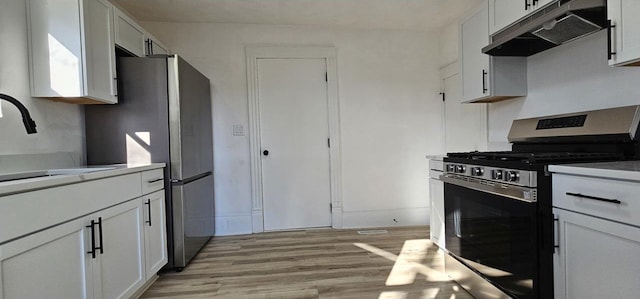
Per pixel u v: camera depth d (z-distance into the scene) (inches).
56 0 77.7
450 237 89.1
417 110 148.9
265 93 141.3
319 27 143.2
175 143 98.3
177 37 135.3
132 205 77.0
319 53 142.7
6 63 70.6
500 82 94.9
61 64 77.9
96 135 96.6
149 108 97.4
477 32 99.8
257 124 140.6
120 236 71.5
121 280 71.5
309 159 144.5
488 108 115.2
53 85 77.8
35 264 48.1
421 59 148.5
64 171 71.8
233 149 139.0
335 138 144.6
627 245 44.2
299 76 142.8
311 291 83.2
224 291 84.5
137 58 96.8
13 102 58.6
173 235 98.7
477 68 100.4
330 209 145.9
